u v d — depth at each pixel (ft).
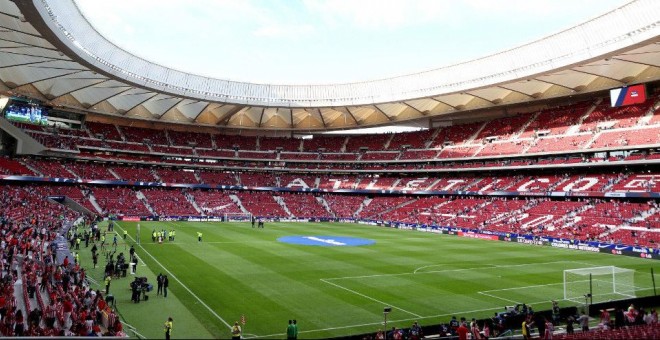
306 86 268.82
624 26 159.02
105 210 236.63
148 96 258.98
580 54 175.11
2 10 131.54
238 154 312.91
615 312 76.33
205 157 302.04
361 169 308.60
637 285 104.47
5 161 227.40
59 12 152.05
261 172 319.06
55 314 66.80
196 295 91.35
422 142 301.63
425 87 241.96
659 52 168.96
